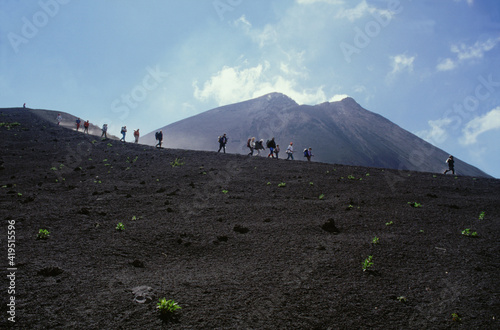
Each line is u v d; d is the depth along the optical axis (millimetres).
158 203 14352
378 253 9352
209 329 5434
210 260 8672
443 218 13375
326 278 7664
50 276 6844
